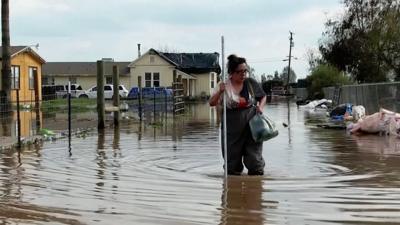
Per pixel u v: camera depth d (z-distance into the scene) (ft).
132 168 28.02
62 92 162.71
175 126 59.31
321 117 78.89
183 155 33.30
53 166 28.55
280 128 56.29
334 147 37.45
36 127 55.52
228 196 21.03
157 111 95.25
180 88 100.32
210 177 25.27
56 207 19.30
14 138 41.37
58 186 23.03
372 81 127.24
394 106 67.31
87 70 207.41
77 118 72.28
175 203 19.86
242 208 19.13
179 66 203.51
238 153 25.75
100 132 51.24
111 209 19.01
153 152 34.83
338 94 105.19
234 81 25.48
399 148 36.52
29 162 30.01
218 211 18.72
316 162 30.07
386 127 46.26
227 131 25.70
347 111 74.02
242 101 25.38
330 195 21.22
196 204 19.71
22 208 19.16
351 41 130.62
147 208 19.13
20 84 121.29
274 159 31.30
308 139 43.34
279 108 113.60
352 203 19.86
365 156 32.55
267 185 23.22
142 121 68.28
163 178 25.00
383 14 126.93
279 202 20.04
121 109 96.12
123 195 21.22
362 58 128.47
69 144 39.63
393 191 21.95
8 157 32.12
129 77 197.88
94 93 169.58
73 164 29.30
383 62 126.93
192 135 47.75
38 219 17.75
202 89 209.77
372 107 76.33
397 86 66.39
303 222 17.35
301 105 126.93
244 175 25.72
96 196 21.06
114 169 27.63
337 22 137.39
